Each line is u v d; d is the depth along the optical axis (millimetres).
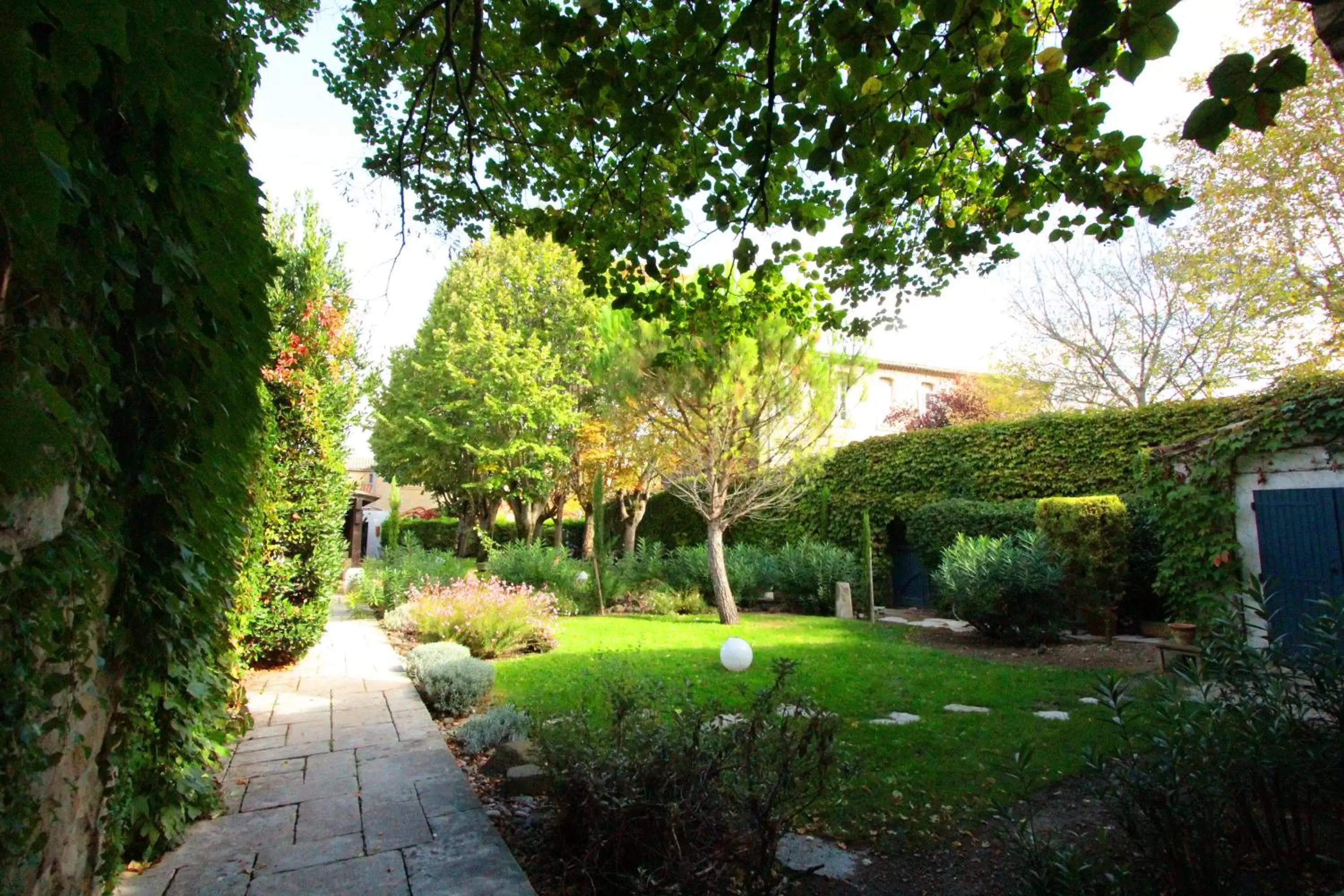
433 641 7930
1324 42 1333
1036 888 2209
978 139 4105
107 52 1422
